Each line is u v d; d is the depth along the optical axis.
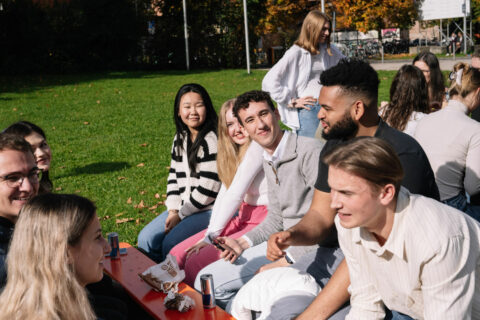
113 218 5.98
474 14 32.41
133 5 29.50
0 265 2.39
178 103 4.38
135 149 9.50
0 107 15.02
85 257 1.96
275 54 31.62
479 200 3.70
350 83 2.60
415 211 1.97
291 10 29.20
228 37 29.28
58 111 14.18
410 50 34.03
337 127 2.69
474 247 1.96
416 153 2.56
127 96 17.02
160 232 4.43
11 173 2.60
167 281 3.00
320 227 2.68
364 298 2.43
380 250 2.08
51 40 26.70
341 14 29.47
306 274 2.84
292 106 5.64
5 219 2.65
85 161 8.79
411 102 4.22
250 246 3.26
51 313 1.79
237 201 3.69
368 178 1.87
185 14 27.98
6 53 25.92
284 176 3.21
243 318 2.85
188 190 4.52
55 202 1.92
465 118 3.57
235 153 3.89
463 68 3.80
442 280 1.94
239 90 17.73
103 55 28.59
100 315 2.87
